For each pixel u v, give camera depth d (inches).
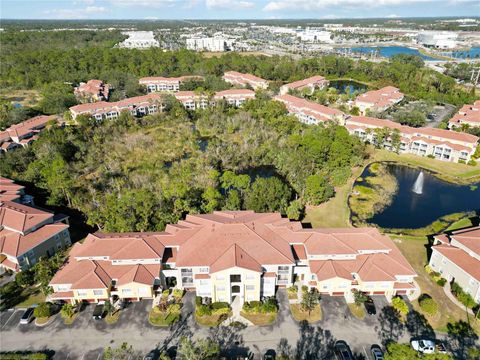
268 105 6240.2
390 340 2191.2
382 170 4630.9
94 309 2409.0
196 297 2460.6
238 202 3403.1
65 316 2356.1
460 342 2180.1
